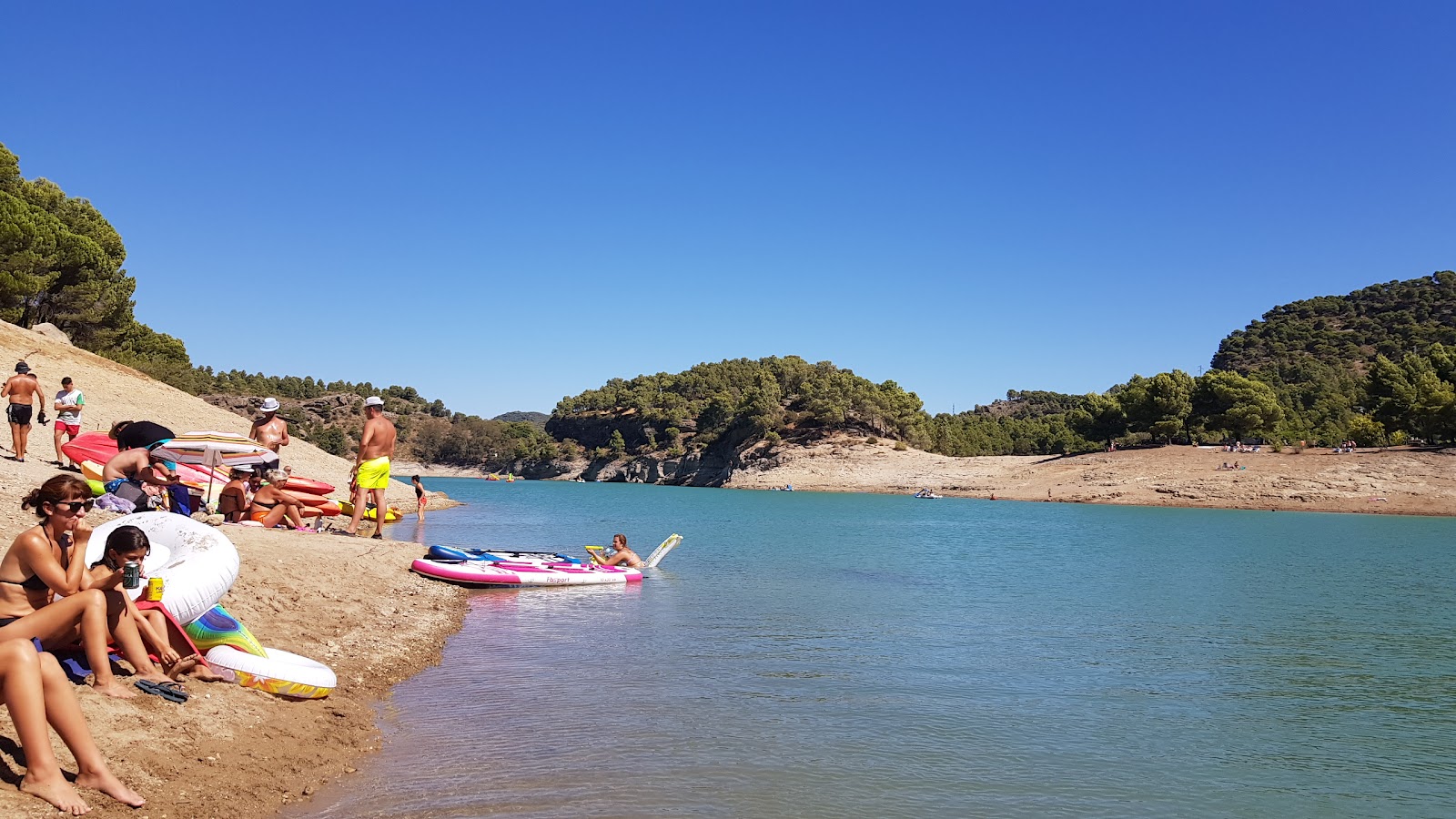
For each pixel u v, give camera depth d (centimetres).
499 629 1352
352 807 632
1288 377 16962
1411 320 19162
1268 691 1142
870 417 14038
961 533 4181
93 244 5366
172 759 616
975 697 1067
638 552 2697
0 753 533
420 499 3209
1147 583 2272
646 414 18875
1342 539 4112
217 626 820
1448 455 7625
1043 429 14925
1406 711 1054
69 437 1891
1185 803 750
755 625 1480
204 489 1847
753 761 798
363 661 1042
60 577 620
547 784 709
